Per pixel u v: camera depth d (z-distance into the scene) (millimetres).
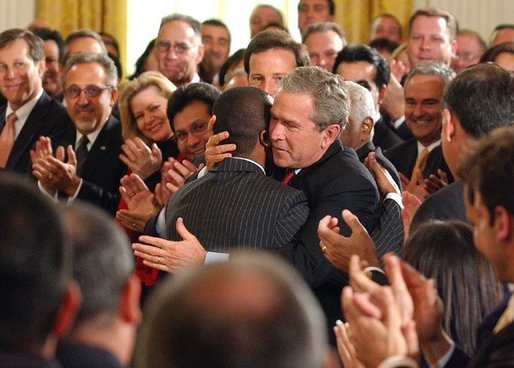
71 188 13039
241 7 24984
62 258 3977
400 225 9383
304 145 9328
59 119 14930
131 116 13469
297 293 3697
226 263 3777
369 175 9406
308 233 9117
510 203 5652
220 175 9344
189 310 3646
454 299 6484
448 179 11648
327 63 17469
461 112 8148
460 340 6453
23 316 3898
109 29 25047
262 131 9422
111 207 13203
